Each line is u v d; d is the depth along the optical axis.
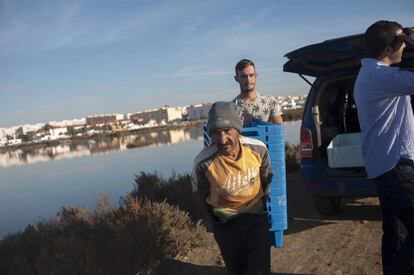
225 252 3.13
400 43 2.96
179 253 5.12
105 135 142.38
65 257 4.45
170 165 19.58
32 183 23.20
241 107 5.07
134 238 4.79
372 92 2.93
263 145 3.09
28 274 4.88
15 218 12.29
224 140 2.86
